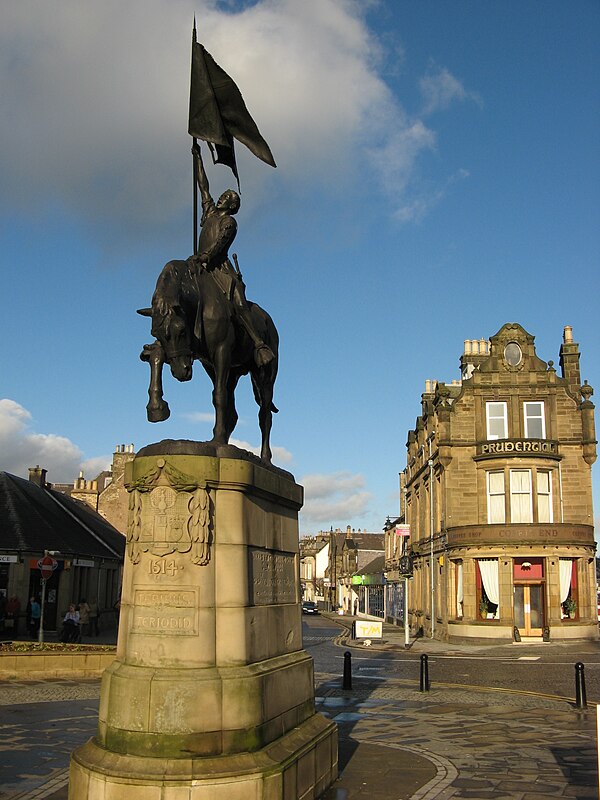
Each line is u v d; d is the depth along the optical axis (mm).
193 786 6656
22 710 14555
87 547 39531
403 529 37938
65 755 10688
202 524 7477
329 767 9109
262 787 6949
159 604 7383
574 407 38469
